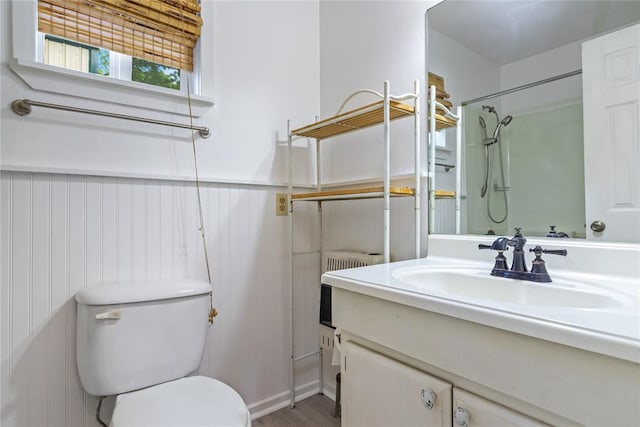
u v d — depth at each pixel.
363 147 1.71
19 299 1.11
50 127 1.17
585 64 0.98
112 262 1.29
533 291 0.88
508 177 1.14
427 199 1.39
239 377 1.62
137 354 1.15
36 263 1.14
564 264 0.96
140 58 1.39
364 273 0.99
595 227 0.94
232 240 1.61
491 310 0.61
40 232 1.15
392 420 0.81
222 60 1.59
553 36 1.05
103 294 1.13
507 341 0.60
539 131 1.07
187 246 1.47
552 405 0.55
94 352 1.10
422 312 0.74
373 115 1.40
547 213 1.05
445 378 0.72
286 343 1.78
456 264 1.16
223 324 1.57
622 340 0.47
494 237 1.17
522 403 0.60
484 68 1.22
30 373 1.13
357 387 0.91
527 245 1.03
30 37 1.14
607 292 0.77
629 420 0.48
